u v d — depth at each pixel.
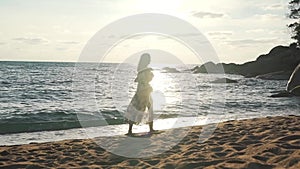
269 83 49.09
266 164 4.29
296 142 5.29
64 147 6.75
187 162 4.80
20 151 6.47
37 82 41.12
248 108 18.30
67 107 18.56
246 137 6.33
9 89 31.36
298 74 31.73
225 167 4.33
